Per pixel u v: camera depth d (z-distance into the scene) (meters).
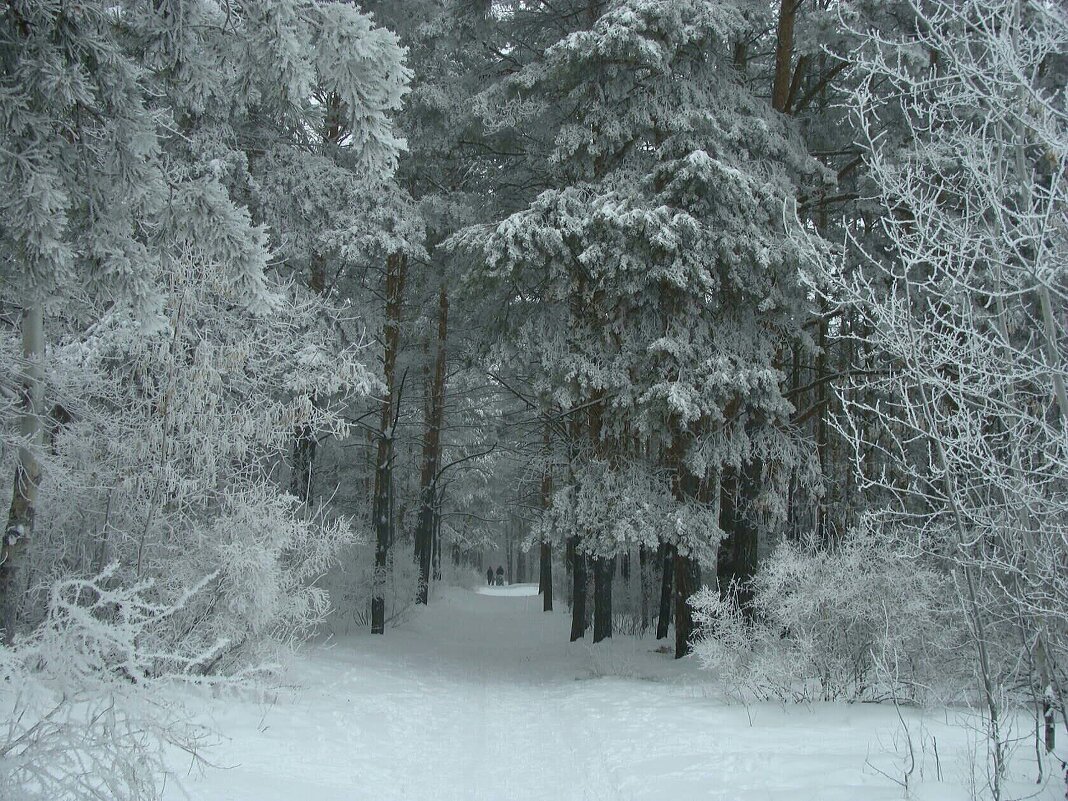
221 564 8.28
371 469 23.03
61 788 2.98
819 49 12.02
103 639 3.22
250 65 5.22
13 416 6.73
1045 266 4.19
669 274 11.19
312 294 13.02
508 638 18.94
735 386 11.27
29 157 4.56
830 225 14.22
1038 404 4.84
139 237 6.73
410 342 19.92
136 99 5.13
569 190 12.30
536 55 15.66
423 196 15.82
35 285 4.95
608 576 16.83
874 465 12.89
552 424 15.31
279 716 7.61
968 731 6.45
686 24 12.23
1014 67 4.19
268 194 12.97
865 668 8.04
